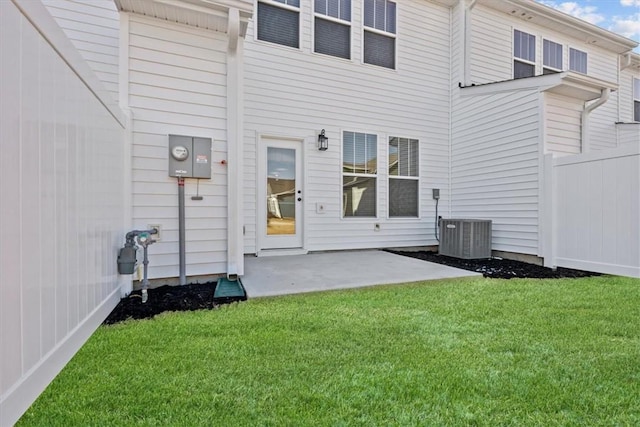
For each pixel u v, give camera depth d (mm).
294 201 5949
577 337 2385
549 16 7816
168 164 3584
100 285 2486
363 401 1596
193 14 3504
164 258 3611
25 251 1386
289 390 1679
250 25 5535
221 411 1512
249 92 5535
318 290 3496
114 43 4918
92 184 2281
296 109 5895
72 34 4742
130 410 1511
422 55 7055
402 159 6879
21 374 1346
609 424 1465
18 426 1399
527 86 5594
